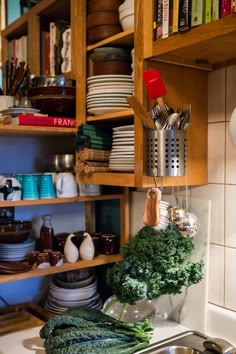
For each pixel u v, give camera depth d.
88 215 1.93
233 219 1.34
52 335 1.27
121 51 1.41
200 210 1.42
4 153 1.74
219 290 1.38
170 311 1.52
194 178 1.38
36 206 1.79
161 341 1.31
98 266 1.89
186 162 1.32
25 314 1.63
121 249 1.43
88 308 1.44
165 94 1.21
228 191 1.35
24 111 1.48
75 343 1.22
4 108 1.58
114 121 1.53
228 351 1.18
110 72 1.41
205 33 1.05
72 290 1.66
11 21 2.12
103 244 1.72
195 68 1.34
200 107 1.38
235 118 1.06
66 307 1.65
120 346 1.24
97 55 1.42
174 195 1.51
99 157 1.49
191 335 1.35
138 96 1.25
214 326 1.37
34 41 1.79
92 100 1.44
